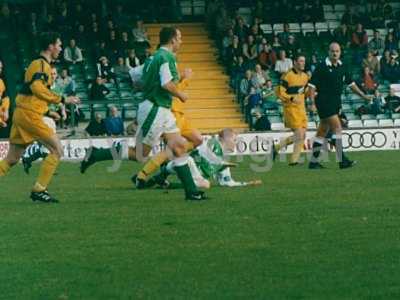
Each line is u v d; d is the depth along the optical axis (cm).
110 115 6519
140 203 3341
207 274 2264
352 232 2702
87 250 2541
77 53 7469
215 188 3753
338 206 3175
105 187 3925
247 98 7212
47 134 3425
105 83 7325
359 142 6378
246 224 2852
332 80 4653
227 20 7819
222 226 2827
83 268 2347
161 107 3469
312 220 2898
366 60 7638
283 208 3150
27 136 3441
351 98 7406
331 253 2445
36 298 2095
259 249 2502
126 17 7931
